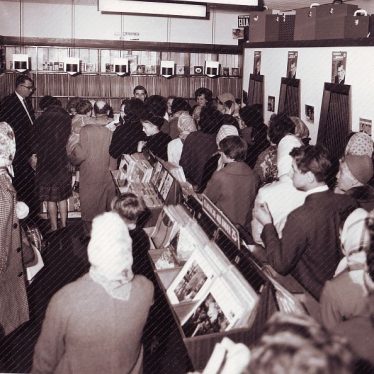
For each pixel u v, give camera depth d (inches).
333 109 199.6
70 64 318.7
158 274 103.3
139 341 72.5
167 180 150.7
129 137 197.0
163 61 336.8
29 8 344.8
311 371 28.9
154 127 196.5
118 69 326.0
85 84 349.4
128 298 68.1
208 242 99.7
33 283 171.8
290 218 89.8
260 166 148.9
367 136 128.6
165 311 126.4
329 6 201.9
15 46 335.3
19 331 140.3
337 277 63.6
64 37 354.6
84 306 65.6
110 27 360.2
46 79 343.3
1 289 108.7
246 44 298.4
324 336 31.4
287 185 110.0
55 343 67.5
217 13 373.7
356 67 181.3
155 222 144.3
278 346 30.7
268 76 266.5
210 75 344.5
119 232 66.8
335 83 196.5
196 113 254.8
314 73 215.0
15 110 236.2
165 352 125.7
